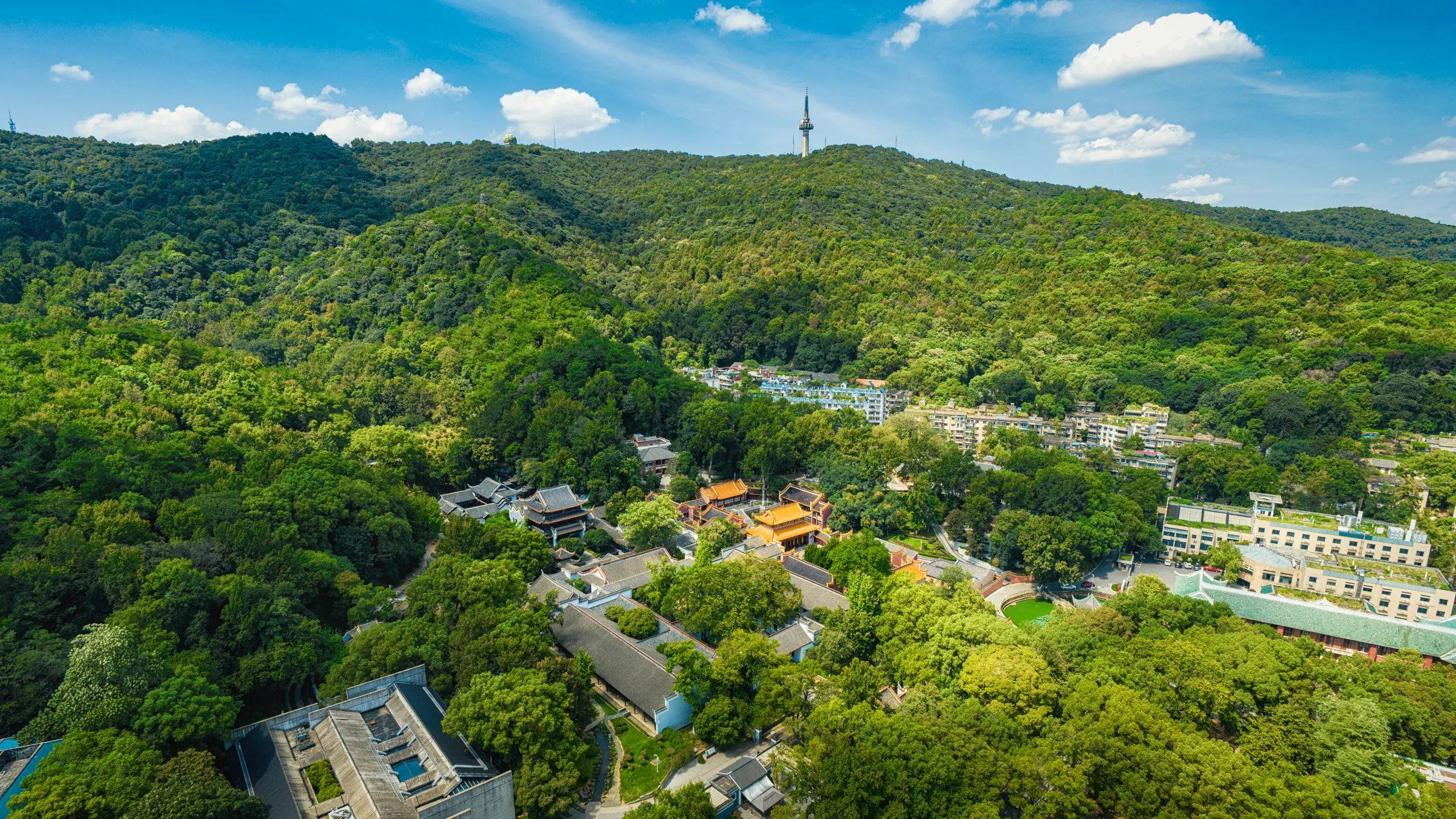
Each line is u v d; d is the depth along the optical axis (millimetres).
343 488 169125
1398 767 95125
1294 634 146125
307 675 116812
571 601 148000
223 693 104812
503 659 111562
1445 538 185000
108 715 88750
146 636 105125
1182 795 87062
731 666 117375
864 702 110000
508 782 93438
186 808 76312
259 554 134250
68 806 74938
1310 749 100875
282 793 89312
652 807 89688
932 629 125562
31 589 111125
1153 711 100062
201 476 164125
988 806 86625
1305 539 188375
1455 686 110000
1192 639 123875
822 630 138125
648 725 120625
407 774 94250
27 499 139000
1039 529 182625
